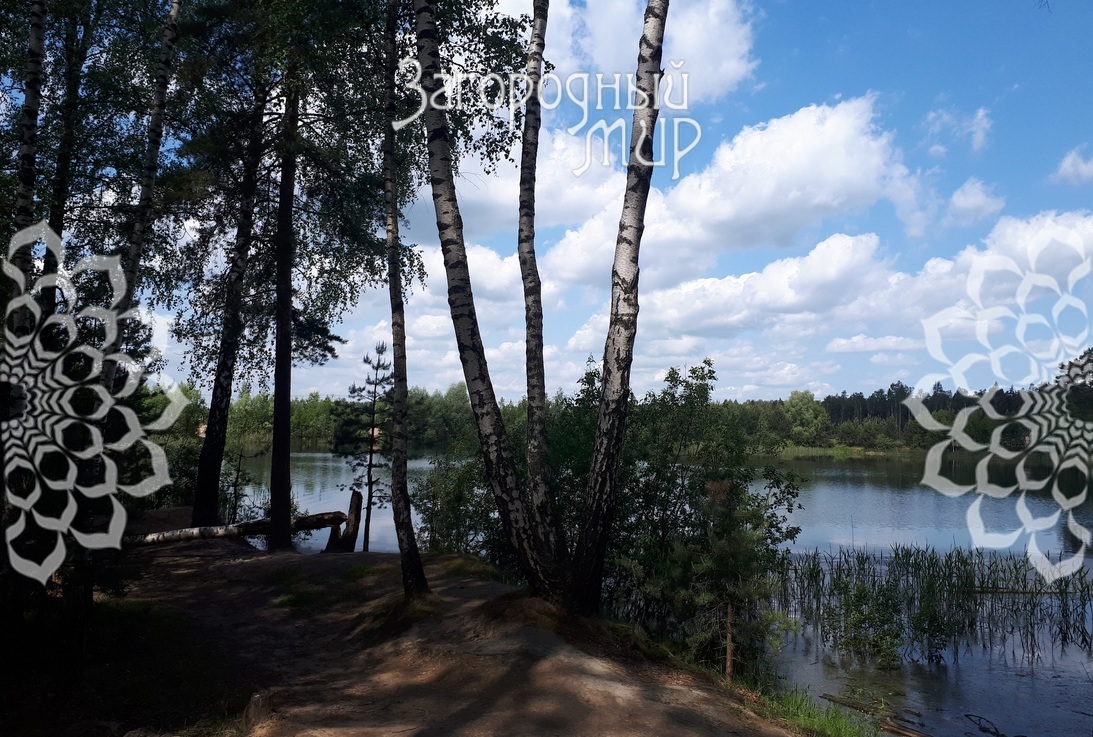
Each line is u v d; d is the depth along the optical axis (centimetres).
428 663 715
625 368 817
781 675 983
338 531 1608
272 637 884
